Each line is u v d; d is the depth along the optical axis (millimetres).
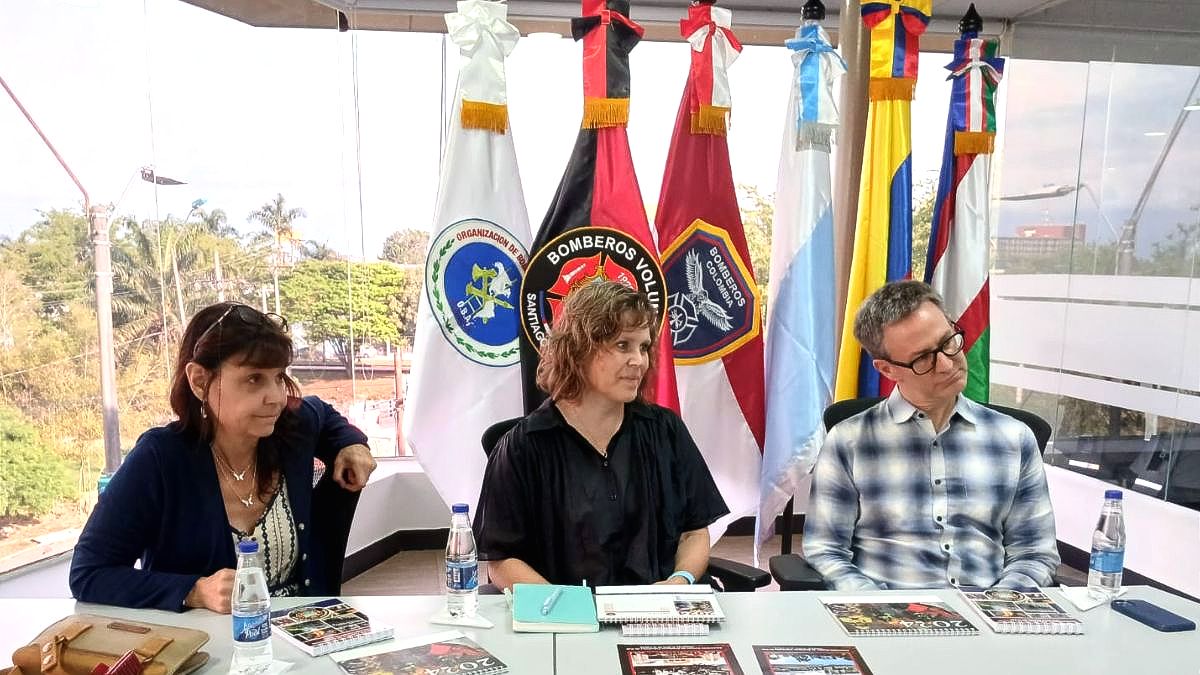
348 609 1554
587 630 1460
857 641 1431
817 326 2758
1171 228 3146
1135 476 3332
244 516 1764
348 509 1932
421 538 3967
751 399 2814
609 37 2598
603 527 1804
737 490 2838
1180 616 1532
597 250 2635
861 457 2000
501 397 2764
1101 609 1591
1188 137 3092
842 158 3299
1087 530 3498
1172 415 3156
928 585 1891
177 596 1515
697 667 1316
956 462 1949
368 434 3932
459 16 2643
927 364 1844
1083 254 3576
